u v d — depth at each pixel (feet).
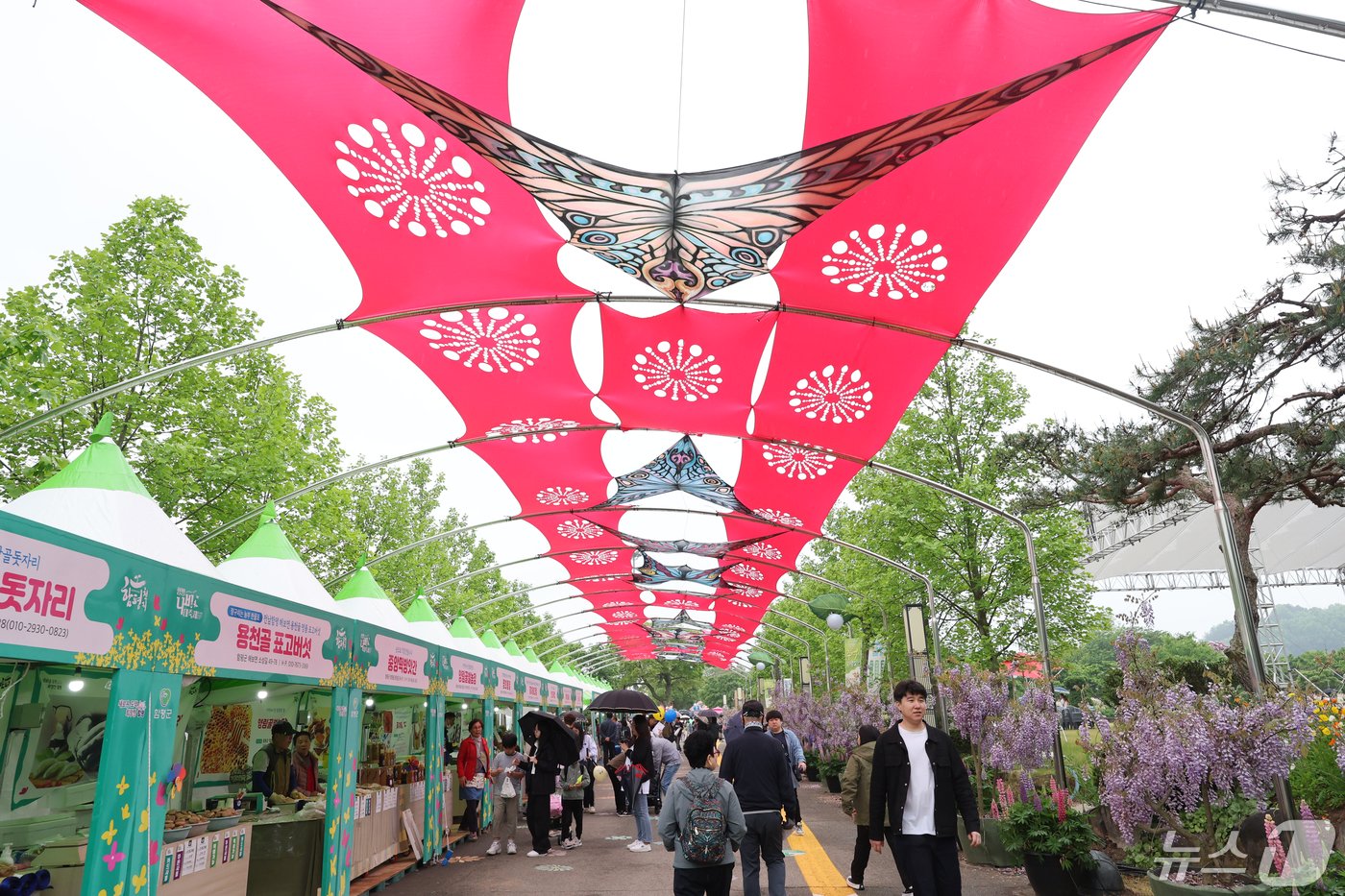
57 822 20.92
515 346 38.65
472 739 45.80
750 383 41.04
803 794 69.92
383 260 31.14
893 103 22.27
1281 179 37.55
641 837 39.09
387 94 24.14
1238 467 38.60
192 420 49.37
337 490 58.65
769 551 76.48
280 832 25.67
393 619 36.09
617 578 95.35
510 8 20.83
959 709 36.50
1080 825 26.35
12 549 13.08
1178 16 18.79
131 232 48.91
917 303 31.45
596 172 25.45
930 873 18.12
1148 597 26.55
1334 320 34.42
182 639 18.16
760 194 26.18
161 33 22.57
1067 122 23.27
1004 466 63.77
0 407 41.27
